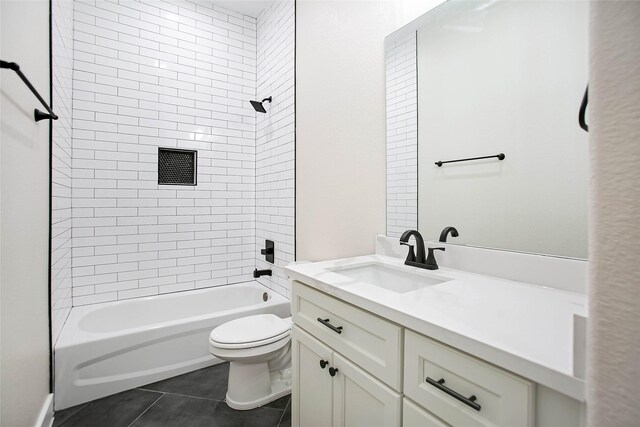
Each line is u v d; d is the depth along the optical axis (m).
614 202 0.28
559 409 0.48
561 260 0.92
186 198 2.52
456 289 0.93
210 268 2.64
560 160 0.94
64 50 1.78
